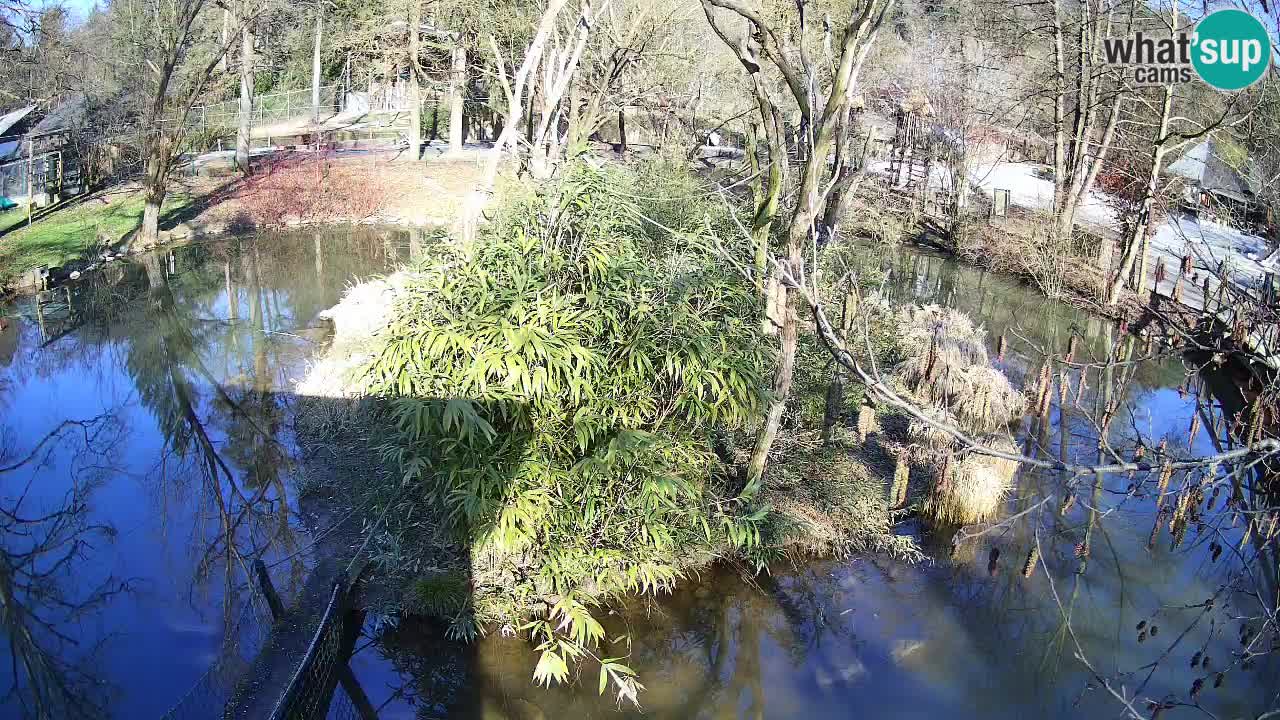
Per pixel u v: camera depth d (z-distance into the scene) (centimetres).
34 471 953
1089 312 1445
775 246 884
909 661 655
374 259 1845
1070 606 712
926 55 2105
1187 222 1734
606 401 646
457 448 634
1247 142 1277
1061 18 1838
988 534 800
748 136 1127
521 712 603
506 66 2094
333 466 873
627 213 707
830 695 621
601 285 659
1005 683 631
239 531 800
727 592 713
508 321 614
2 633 684
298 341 1316
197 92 1941
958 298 1553
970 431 902
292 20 3020
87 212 2123
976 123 2066
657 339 645
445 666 634
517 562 676
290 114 3316
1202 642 672
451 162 2619
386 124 3212
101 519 848
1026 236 1745
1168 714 596
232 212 2153
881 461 878
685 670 643
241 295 1582
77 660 650
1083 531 816
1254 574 741
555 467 645
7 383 1198
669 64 1742
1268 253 1380
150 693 616
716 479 785
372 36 2509
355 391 905
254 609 690
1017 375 1172
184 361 1262
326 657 609
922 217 2003
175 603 712
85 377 1222
